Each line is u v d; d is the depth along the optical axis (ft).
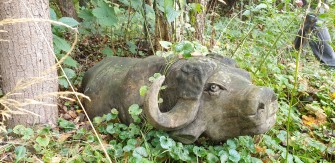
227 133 9.03
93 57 15.25
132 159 8.32
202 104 8.91
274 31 15.66
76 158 8.57
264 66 13.93
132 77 9.84
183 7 12.58
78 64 13.85
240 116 8.50
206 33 15.60
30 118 9.65
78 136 9.60
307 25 14.51
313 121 12.34
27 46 9.36
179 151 8.76
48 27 9.73
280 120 11.27
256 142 10.18
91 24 16.21
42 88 9.55
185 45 9.47
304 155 10.18
